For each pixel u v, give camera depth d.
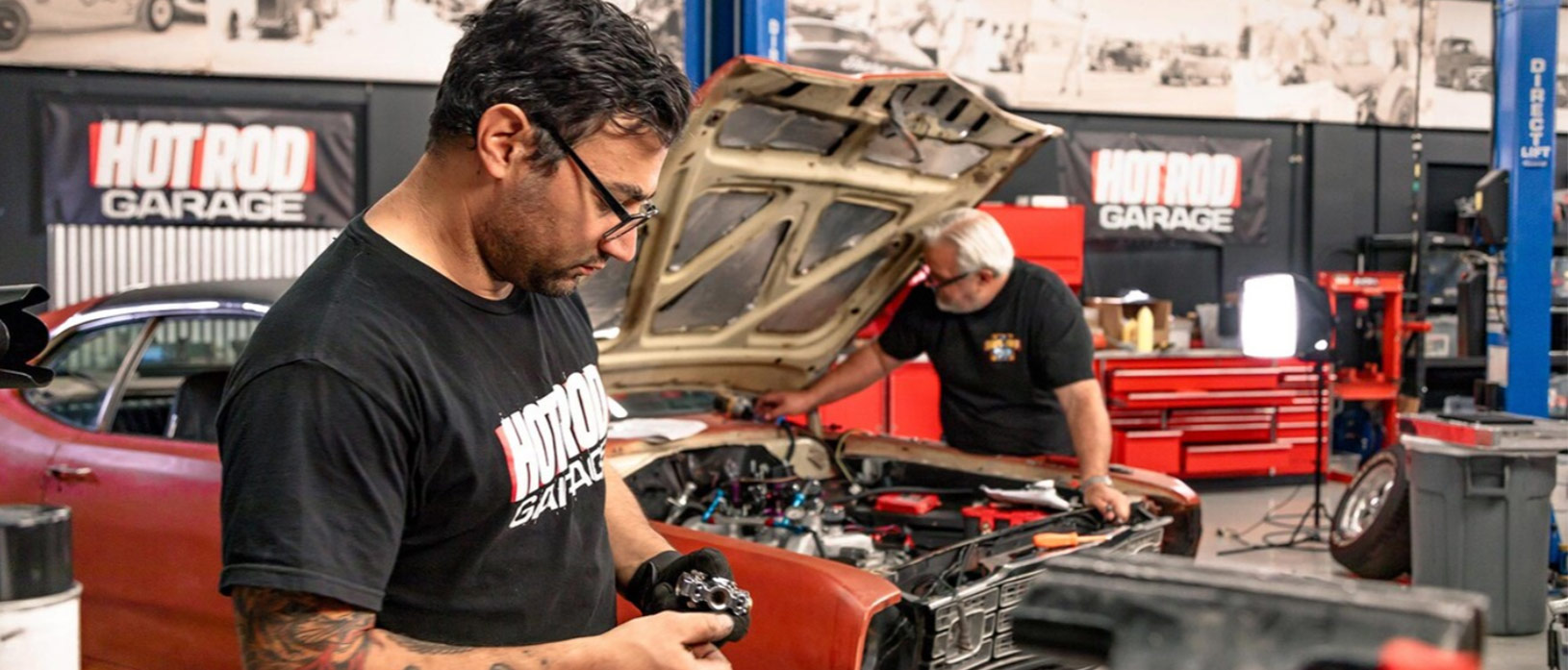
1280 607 0.52
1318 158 8.45
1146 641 0.54
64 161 6.25
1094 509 3.04
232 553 1.07
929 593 2.40
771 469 3.27
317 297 1.14
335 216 6.70
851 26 7.44
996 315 3.53
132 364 3.15
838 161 2.89
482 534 1.21
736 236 2.91
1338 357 7.95
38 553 1.80
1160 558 0.60
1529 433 4.23
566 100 1.10
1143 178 8.09
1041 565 2.59
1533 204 5.15
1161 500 3.16
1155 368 7.04
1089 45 7.90
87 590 2.92
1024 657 2.58
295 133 6.57
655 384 3.38
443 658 1.12
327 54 6.58
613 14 1.15
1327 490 7.44
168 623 2.79
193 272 6.49
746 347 3.42
